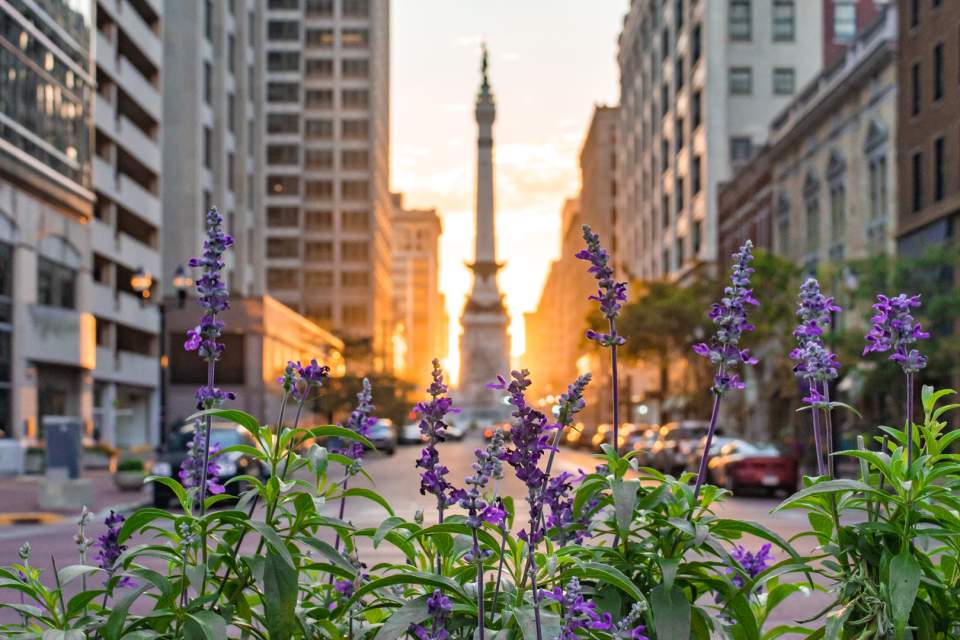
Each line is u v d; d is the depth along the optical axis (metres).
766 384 47.81
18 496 28.92
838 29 66.62
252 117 87.19
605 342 4.05
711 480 32.41
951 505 3.66
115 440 61.22
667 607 3.42
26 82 41.81
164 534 3.66
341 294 128.12
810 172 49.03
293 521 3.73
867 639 3.63
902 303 3.96
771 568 3.80
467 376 125.62
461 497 3.46
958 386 31.88
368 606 3.82
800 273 39.09
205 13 75.00
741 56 66.50
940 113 36.81
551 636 3.34
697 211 68.44
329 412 86.81
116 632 3.32
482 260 126.06
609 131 140.62
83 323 48.75
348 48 131.38
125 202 57.91
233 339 75.75
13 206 41.75
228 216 78.75
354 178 130.00
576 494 3.88
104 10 53.72
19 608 3.54
